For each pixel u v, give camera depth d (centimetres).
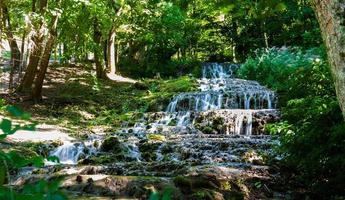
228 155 938
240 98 1622
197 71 2352
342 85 213
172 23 2327
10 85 1576
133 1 1944
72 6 1430
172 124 1437
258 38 2631
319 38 2034
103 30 1861
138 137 1192
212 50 2809
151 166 817
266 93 1606
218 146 1006
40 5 1395
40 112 1449
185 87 1806
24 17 1336
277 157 866
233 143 1005
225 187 643
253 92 1619
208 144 1020
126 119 1492
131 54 2538
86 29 1633
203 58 2822
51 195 134
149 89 1873
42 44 1455
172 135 1223
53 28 1445
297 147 602
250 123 1329
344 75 211
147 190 609
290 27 2405
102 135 1254
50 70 2033
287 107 665
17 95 1546
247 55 2588
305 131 587
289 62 1862
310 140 578
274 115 1325
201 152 975
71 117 1466
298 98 678
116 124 1447
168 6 2234
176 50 2558
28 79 1603
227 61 2792
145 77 2334
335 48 214
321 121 571
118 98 1772
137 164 832
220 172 712
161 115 1476
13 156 144
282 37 2425
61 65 2147
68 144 1075
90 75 2027
